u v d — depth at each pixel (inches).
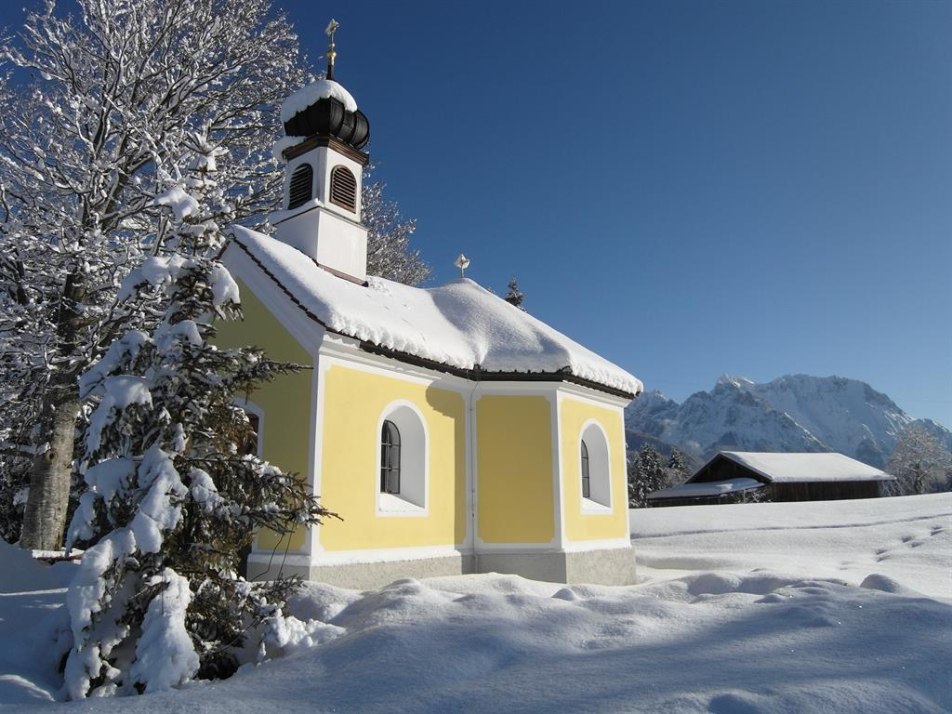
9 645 245.1
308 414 383.6
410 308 518.6
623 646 224.5
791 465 1802.4
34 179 603.5
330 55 575.8
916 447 2664.9
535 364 482.3
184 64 680.4
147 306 525.0
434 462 450.3
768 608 265.7
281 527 255.0
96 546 224.4
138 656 214.2
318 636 251.4
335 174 546.9
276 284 415.5
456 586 352.5
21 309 534.3
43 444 536.1
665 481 2758.4
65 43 633.0
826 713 160.9
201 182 307.3
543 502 472.7
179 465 252.4
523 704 171.0
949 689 181.9
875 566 580.7
